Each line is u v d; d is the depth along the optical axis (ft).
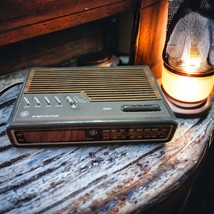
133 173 2.15
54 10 2.85
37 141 2.21
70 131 2.15
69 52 4.03
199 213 3.72
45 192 1.98
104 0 3.15
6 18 2.59
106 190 2.02
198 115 2.75
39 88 2.46
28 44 3.55
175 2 2.48
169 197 2.06
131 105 2.30
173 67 2.64
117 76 2.70
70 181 2.07
